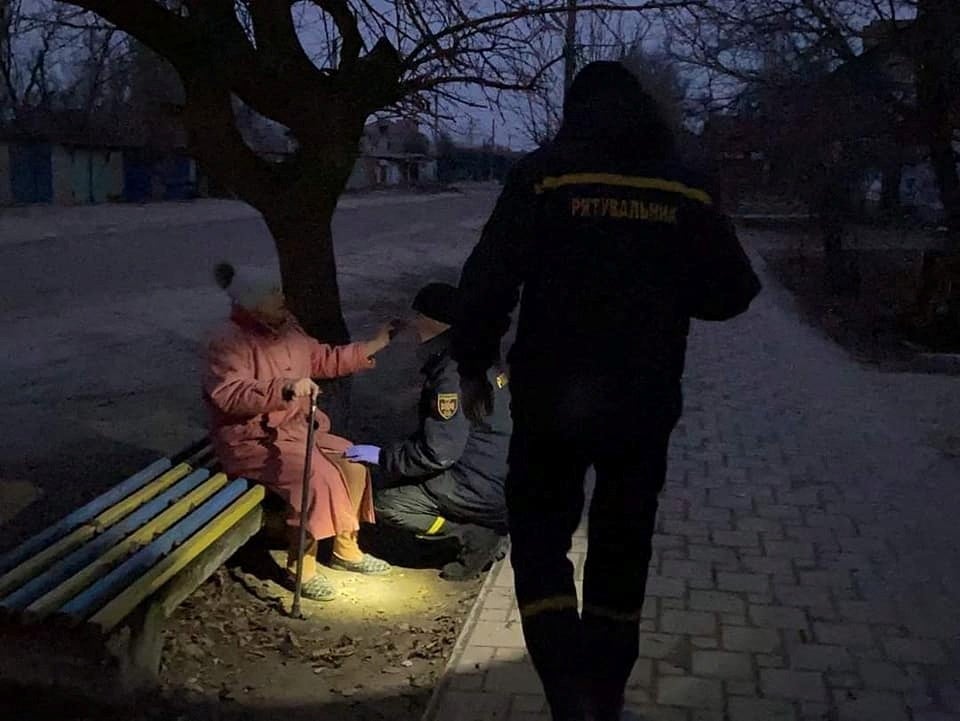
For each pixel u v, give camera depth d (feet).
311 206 19.88
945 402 32.19
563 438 10.02
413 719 13.29
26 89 128.36
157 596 13.37
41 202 133.90
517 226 9.96
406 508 17.51
